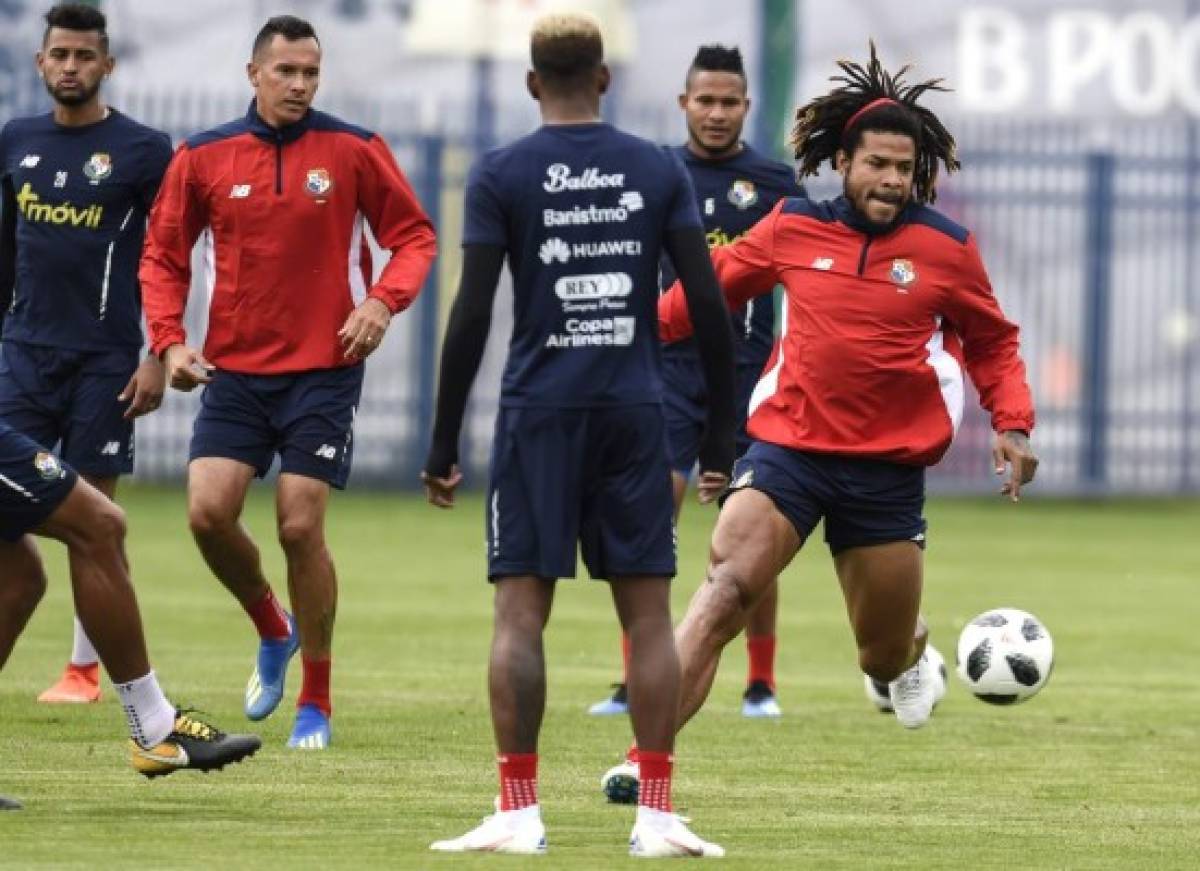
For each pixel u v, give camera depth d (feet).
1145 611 195.52
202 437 116.57
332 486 116.57
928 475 318.86
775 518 99.35
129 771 105.50
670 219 86.58
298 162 116.16
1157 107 337.31
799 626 181.88
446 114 319.68
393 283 116.16
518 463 86.12
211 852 85.51
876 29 330.75
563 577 85.87
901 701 112.88
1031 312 321.73
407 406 309.01
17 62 296.71
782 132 309.63
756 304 134.62
